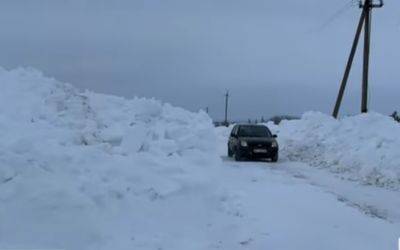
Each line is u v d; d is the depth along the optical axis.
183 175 9.55
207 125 12.68
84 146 8.95
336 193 14.02
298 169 20.00
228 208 9.95
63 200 7.29
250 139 23.72
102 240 7.24
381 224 10.35
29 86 10.08
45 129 8.77
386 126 22.67
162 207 8.59
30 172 7.39
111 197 8.02
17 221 6.88
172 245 7.74
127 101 11.62
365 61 29.97
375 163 18.42
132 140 9.89
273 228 9.36
